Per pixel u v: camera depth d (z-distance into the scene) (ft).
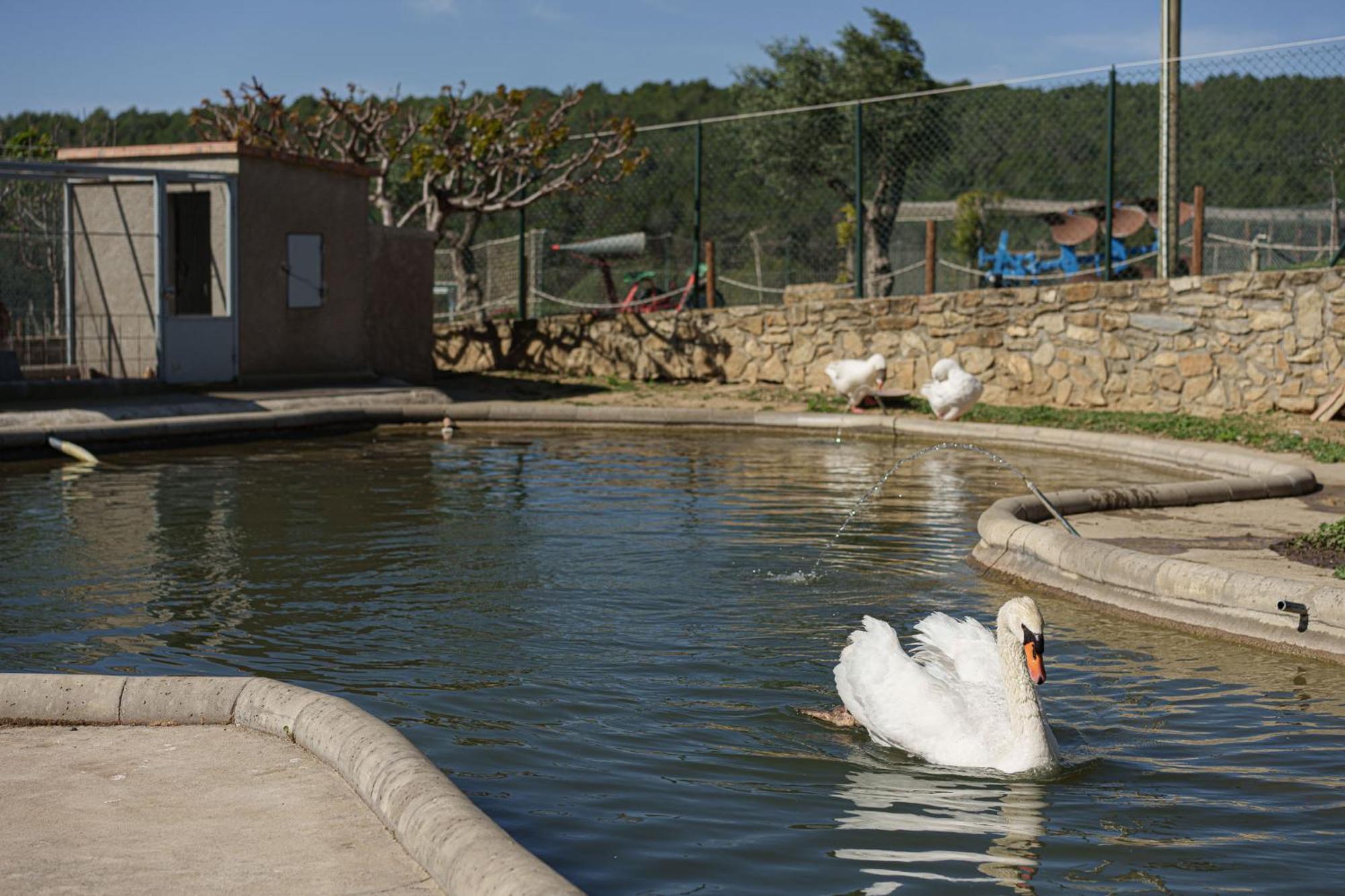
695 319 78.48
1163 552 33.63
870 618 22.71
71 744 18.43
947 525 39.50
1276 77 68.23
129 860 14.28
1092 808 18.43
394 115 88.99
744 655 25.99
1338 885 15.87
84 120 93.45
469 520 39.91
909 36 122.72
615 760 20.11
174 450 56.24
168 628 27.20
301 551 35.17
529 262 94.27
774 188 112.16
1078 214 83.46
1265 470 46.65
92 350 72.13
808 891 15.58
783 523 39.63
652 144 93.15
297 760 17.61
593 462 53.16
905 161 98.58
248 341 69.97
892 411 67.00
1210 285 63.87
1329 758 20.44
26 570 32.48
